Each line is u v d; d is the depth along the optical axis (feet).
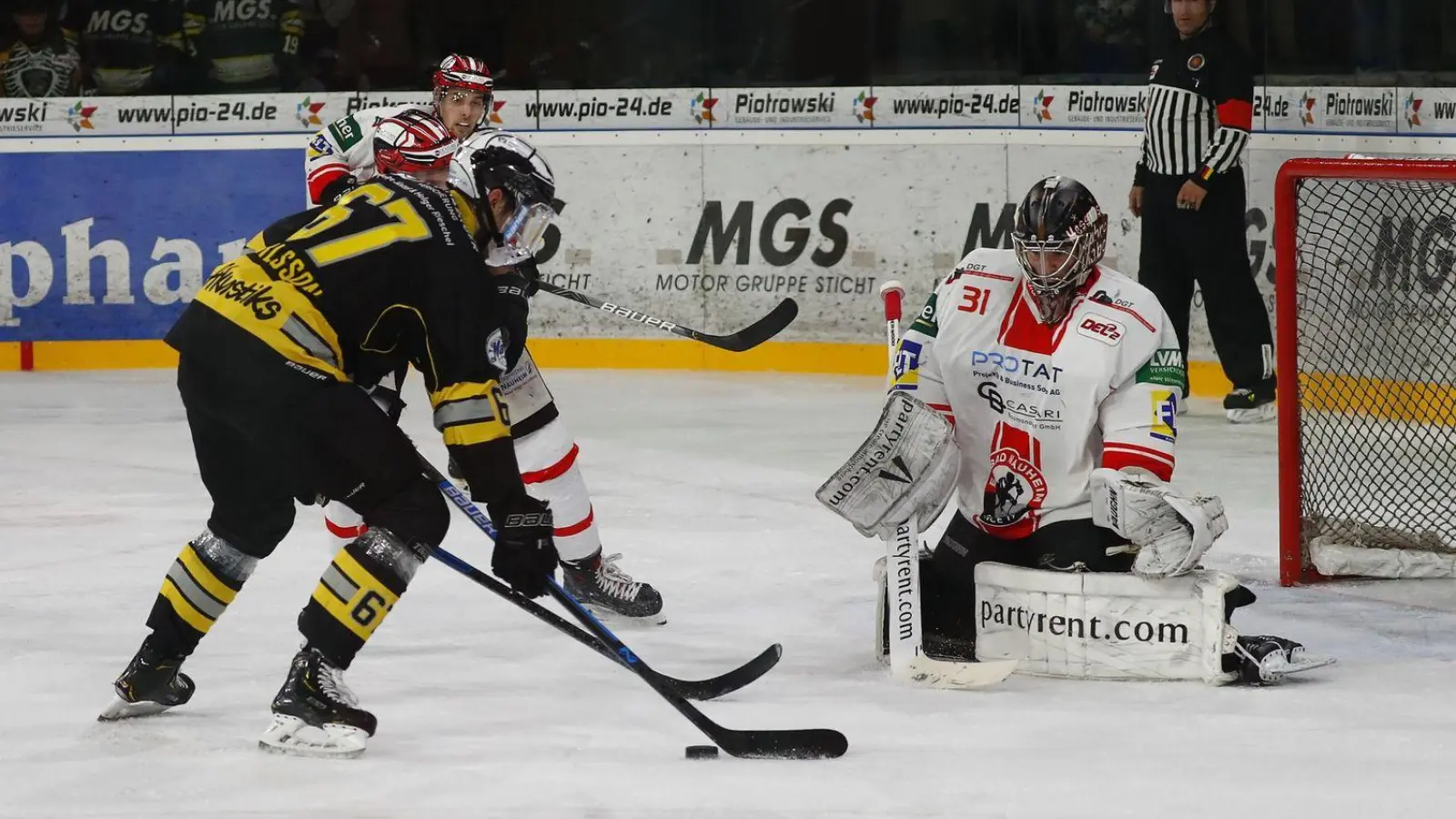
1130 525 33.76
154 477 63.00
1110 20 85.51
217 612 31.30
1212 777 27.48
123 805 26.37
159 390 86.63
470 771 28.09
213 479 30.37
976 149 88.43
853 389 85.30
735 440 70.95
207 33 93.76
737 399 82.38
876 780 27.45
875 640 38.93
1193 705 32.35
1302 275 61.16
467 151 32.19
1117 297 35.58
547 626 40.06
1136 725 30.86
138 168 94.63
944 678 34.12
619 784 27.35
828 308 90.94
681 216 92.32
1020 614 35.09
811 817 25.58
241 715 31.96
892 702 32.96
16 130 94.79
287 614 41.39
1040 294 35.40
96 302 95.04
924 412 33.91
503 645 38.09
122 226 94.79
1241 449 69.31
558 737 30.37
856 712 32.09
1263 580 46.11
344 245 28.48
